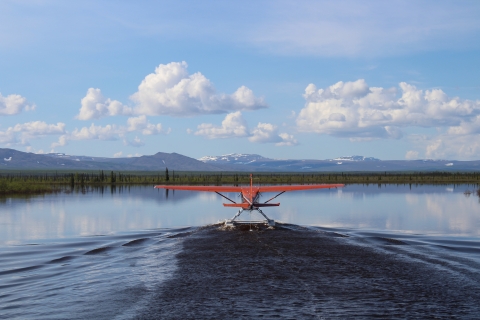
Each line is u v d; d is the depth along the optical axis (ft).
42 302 51.80
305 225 117.50
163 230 109.40
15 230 113.70
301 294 52.80
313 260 68.13
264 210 162.91
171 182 465.06
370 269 62.90
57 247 88.17
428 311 47.62
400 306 49.01
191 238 89.81
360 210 162.50
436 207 174.29
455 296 51.96
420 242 88.43
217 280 58.39
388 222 126.11
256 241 83.87
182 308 48.83
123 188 359.66
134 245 86.02
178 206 183.83
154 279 59.82
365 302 50.21
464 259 69.46
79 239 98.37
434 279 58.23
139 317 46.55
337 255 71.46
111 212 158.71
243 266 64.90
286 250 75.25
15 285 59.00
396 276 59.62
